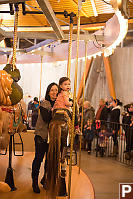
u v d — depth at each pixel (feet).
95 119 27.91
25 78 51.67
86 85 45.83
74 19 18.35
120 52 42.19
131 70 40.73
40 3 9.04
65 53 20.47
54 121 11.87
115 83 42.73
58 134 11.51
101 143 24.34
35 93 51.26
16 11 11.82
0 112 10.11
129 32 42.32
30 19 18.78
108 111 26.89
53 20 11.03
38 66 50.98
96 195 13.62
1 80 9.92
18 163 18.45
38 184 14.07
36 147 13.09
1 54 20.93
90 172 18.51
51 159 11.46
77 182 14.60
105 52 16.38
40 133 13.06
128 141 23.07
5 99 10.14
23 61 23.67
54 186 11.25
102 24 17.48
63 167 12.03
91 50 17.95
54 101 13.46
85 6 15.61
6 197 11.71
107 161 22.49
